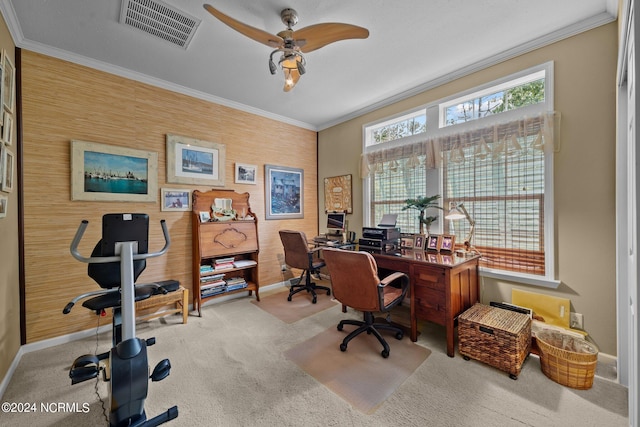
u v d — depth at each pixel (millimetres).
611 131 1913
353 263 2049
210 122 3266
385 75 2771
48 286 2246
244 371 1883
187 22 1958
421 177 3117
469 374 1818
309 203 4410
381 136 3609
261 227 3783
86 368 1280
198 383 1754
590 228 2004
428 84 2932
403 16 1930
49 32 2047
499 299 2451
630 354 1325
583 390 1624
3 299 1748
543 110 2209
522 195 2348
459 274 2217
